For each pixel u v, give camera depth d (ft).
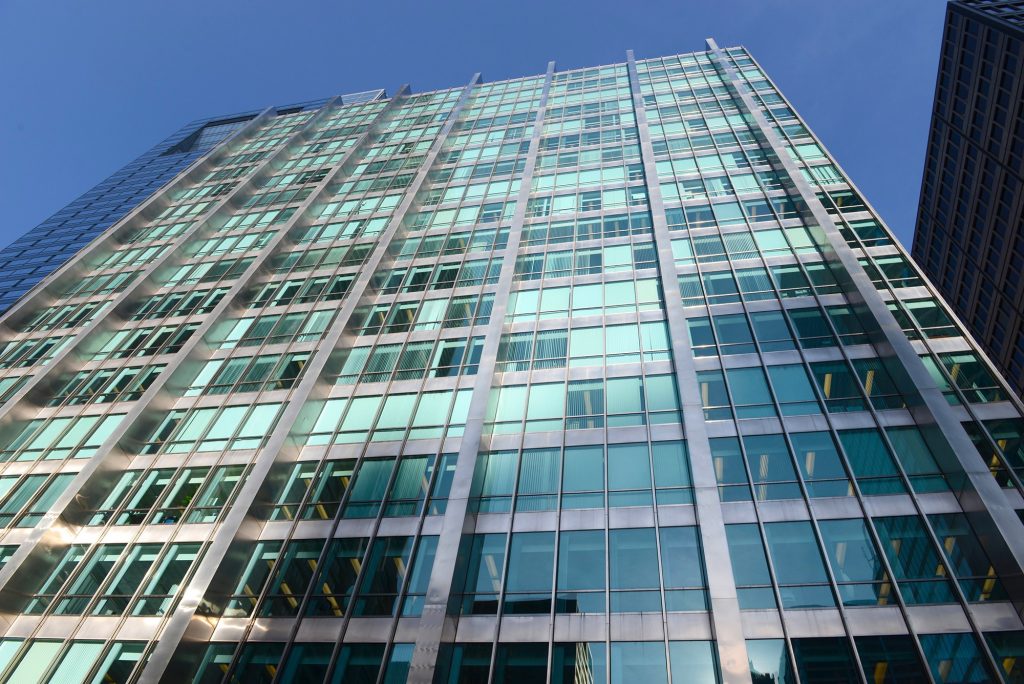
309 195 169.89
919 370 73.77
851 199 114.62
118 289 145.69
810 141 138.62
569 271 113.70
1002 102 229.66
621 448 77.10
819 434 72.74
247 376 104.22
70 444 97.91
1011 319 231.50
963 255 261.65
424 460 81.00
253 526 75.10
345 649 61.72
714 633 56.39
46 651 67.51
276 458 81.82
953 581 56.29
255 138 236.63
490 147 175.83
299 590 67.97
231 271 140.46
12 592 72.49
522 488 74.59
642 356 90.58
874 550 60.44
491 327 99.19
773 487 68.18
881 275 94.63
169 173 277.64
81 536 80.64
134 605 71.00
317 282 128.16
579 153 159.22
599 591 62.08
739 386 81.51
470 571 66.23
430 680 54.08
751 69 187.32
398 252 131.44
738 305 95.35
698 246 111.65
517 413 85.25
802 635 54.95
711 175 134.00
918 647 52.34
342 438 87.15
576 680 55.47
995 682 49.42
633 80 197.47
